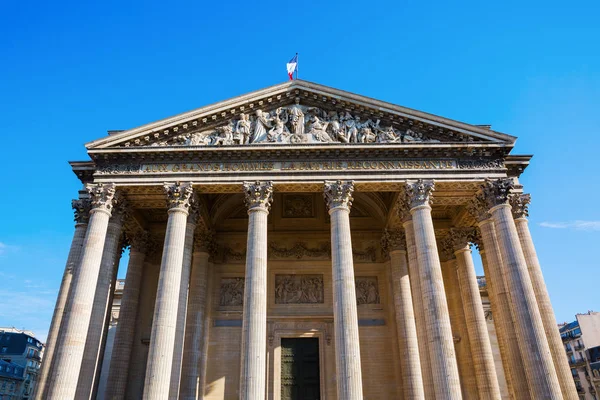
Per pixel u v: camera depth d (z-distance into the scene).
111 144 43.47
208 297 51.44
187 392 44.22
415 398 43.38
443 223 54.19
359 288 53.16
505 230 40.56
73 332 36.44
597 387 114.88
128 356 47.12
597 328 123.12
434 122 44.50
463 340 50.09
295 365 49.53
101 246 40.41
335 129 44.84
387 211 52.41
